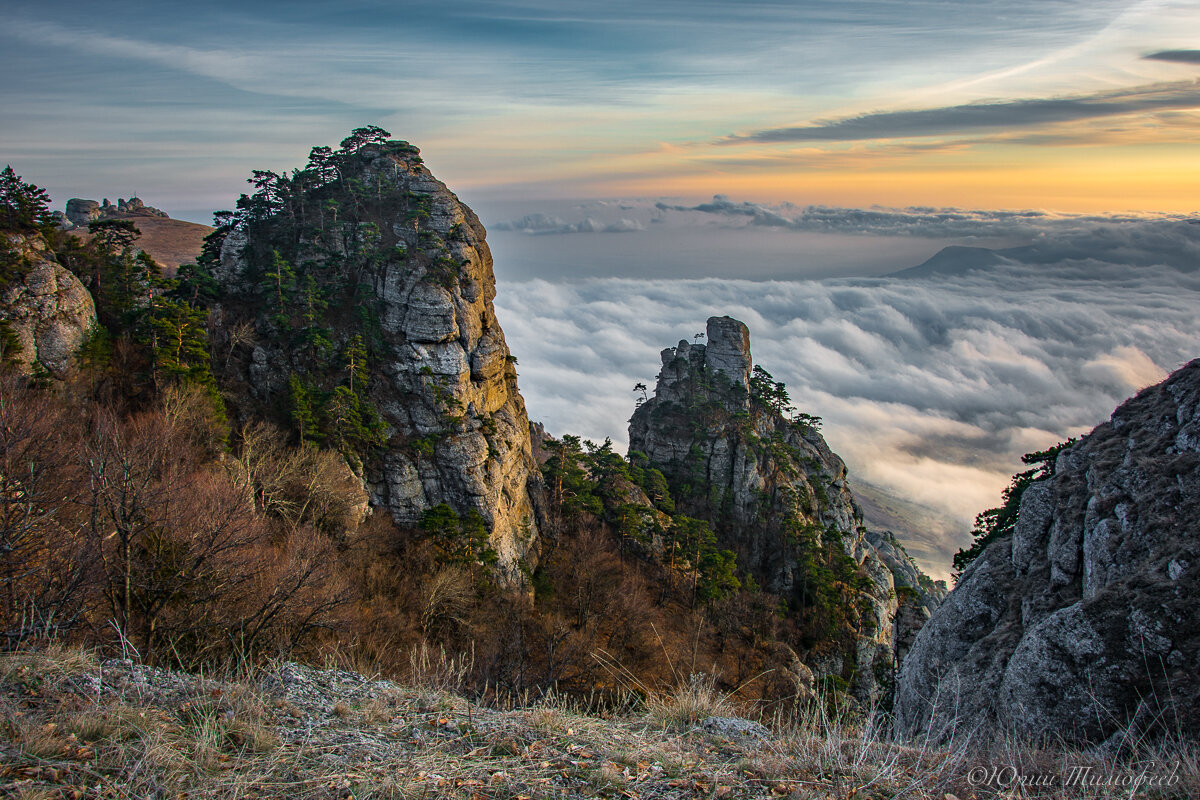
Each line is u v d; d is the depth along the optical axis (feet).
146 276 173.06
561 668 122.83
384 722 31.55
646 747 30.37
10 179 158.71
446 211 229.86
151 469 93.09
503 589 171.32
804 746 30.71
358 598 126.93
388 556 163.12
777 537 272.72
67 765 23.25
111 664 32.94
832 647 222.69
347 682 36.58
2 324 136.56
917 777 27.81
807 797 25.21
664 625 185.68
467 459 190.19
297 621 94.32
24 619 46.42
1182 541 54.95
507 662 114.11
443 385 196.34
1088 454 79.41
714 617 204.64
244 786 23.72
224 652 81.00
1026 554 78.13
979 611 77.66
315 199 234.38
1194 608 48.83
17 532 61.52
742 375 317.42
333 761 26.45
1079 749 48.06
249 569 92.38
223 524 89.25
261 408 178.50
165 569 82.79
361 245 210.59
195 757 25.34
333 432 174.09
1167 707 44.14
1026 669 54.19
